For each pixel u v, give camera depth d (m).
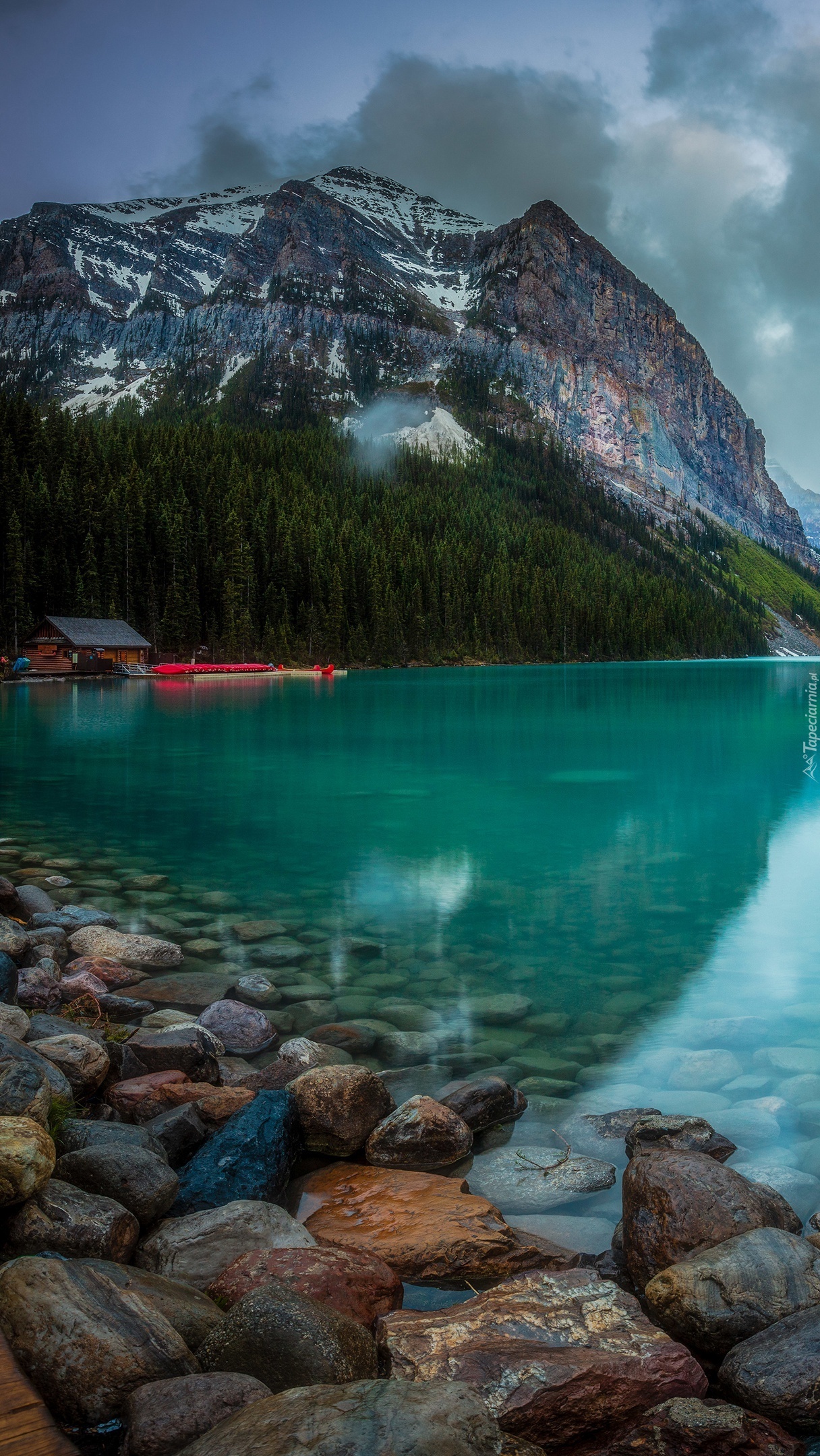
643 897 13.53
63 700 55.91
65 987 8.58
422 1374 3.46
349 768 27.95
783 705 57.50
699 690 74.50
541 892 13.73
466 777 26.36
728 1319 3.86
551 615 159.50
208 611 118.56
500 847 17.03
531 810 21.06
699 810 21.17
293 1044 7.38
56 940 10.00
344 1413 2.81
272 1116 5.70
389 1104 6.39
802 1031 8.27
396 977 9.84
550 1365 3.49
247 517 134.75
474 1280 4.55
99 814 19.50
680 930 11.84
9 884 11.29
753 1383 3.47
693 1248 4.38
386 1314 4.05
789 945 11.10
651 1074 7.31
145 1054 6.82
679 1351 3.67
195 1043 6.93
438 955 10.61
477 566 164.12
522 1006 8.95
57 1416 3.21
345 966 10.19
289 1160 5.63
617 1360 3.56
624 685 81.75
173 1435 2.96
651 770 27.88
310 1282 4.06
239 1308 3.63
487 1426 2.84
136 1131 5.34
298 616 124.06
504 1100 6.50
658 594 197.62
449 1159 5.83
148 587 112.62
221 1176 5.18
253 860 15.55
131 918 11.82
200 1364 3.50
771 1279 4.02
